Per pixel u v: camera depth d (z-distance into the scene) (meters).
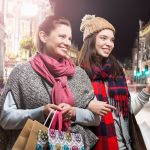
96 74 3.61
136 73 82.94
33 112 2.78
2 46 32.00
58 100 2.86
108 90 3.62
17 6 35.09
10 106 2.90
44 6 37.47
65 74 2.98
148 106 18.91
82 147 2.72
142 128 3.96
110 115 3.49
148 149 3.69
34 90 2.88
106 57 3.75
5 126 2.88
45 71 2.91
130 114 3.69
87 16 3.88
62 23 3.04
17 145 2.61
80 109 2.93
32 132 2.60
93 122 2.98
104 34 3.73
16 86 2.92
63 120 2.80
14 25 35.31
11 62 30.80
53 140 2.59
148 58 79.88
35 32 3.15
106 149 3.41
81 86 3.05
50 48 3.02
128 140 3.59
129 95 3.73
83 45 3.83
